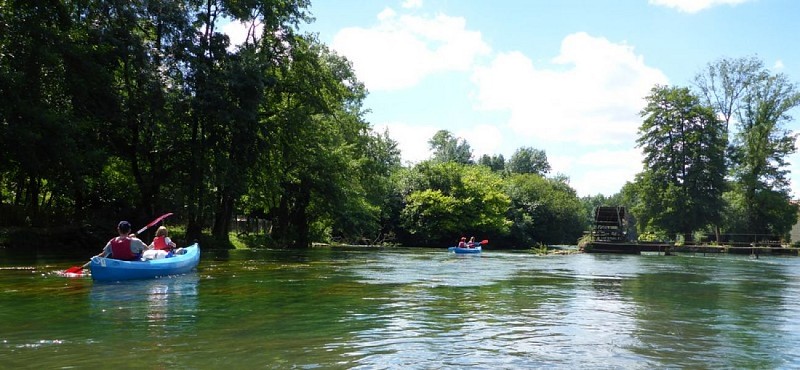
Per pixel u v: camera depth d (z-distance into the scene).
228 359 5.27
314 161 33.72
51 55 18.86
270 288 11.11
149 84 22.52
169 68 24.09
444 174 54.72
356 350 5.73
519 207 64.81
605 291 11.89
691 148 47.78
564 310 8.79
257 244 33.00
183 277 12.99
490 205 54.38
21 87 18.53
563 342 6.28
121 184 27.52
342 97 34.47
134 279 11.97
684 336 6.73
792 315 8.60
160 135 24.14
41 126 18.78
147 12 23.31
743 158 50.34
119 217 25.70
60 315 7.57
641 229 51.31
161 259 12.99
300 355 5.47
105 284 11.14
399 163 65.44
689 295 11.38
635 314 8.48
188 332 6.54
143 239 24.88
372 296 10.14
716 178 47.25
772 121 50.00
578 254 37.22
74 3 21.88
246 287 11.21
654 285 13.65
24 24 19.05
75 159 19.86
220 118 23.84
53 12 20.23
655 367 5.23
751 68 50.25
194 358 5.29
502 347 5.98
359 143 38.88
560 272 17.77
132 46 22.12
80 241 22.64
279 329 6.80
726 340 6.52
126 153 25.39
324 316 7.80
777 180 50.38
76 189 22.47
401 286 12.06
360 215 42.31
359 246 45.12
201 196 26.12
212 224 35.03
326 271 15.81
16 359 5.16
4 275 12.36
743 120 51.06
